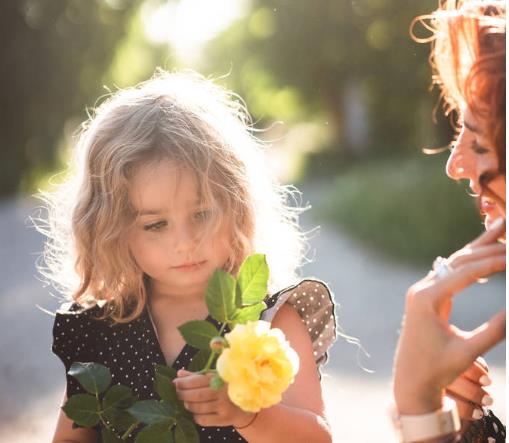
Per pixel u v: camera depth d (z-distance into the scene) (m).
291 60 31.06
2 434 5.84
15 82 26.22
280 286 2.77
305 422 2.38
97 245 2.61
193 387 2.08
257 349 1.97
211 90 3.07
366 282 11.76
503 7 1.99
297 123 38.66
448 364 1.75
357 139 31.45
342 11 28.75
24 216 19.55
